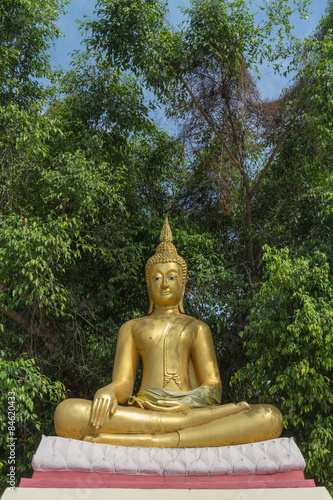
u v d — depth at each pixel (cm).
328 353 666
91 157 920
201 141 1034
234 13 870
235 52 871
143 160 1076
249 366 729
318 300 707
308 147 913
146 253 970
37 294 747
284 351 688
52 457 480
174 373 630
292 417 700
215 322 916
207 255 974
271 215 1019
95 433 524
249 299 855
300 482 468
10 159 837
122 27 880
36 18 888
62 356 870
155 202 1095
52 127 834
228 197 995
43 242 723
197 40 859
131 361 658
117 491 448
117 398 586
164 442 517
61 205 790
